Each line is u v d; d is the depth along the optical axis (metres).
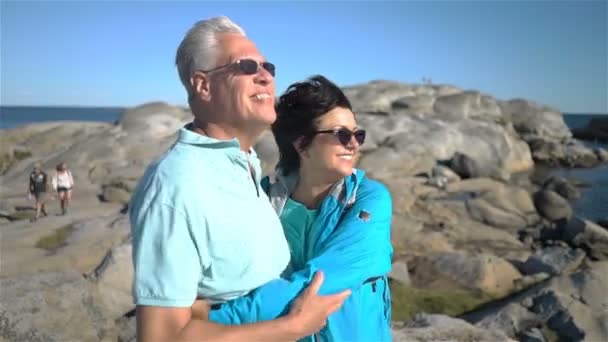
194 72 1.99
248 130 2.03
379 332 2.29
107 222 13.95
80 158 26.97
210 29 2.00
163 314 1.71
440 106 42.69
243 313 1.87
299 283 1.99
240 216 1.87
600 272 8.98
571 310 7.96
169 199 1.74
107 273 7.57
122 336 5.26
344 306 2.19
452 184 25.67
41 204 16.47
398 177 27.72
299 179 2.67
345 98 2.57
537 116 45.09
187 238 1.74
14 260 11.08
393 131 33.59
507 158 34.62
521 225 18.66
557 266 11.83
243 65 1.94
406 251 14.77
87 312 5.24
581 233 15.99
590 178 32.72
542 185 27.28
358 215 2.32
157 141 29.56
